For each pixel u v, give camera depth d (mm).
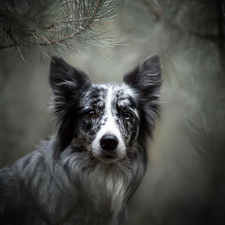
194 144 2574
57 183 3107
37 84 6414
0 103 6410
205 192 2271
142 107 3564
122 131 3100
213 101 2746
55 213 2975
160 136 5793
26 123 6629
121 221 3512
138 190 4980
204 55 3248
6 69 5824
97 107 3180
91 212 3006
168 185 3158
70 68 3391
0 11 2027
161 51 3658
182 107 4312
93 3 2434
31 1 2092
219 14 2680
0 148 6352
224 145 2455
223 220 2062
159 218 3605
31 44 2494
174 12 3363
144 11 3680
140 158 3570
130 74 3668
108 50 4730
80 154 3287
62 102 3371
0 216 2920
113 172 3373
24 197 2547
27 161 3408
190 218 2197
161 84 3566
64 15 2471
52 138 3469
